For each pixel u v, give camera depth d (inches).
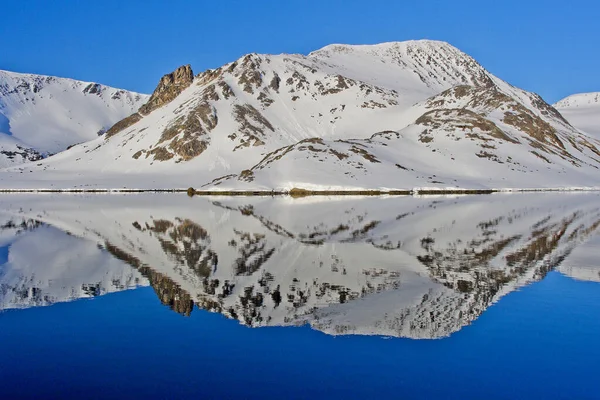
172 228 1600.6
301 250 1104.8
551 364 465.4
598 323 573.6
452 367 459.8
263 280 802.8
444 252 1061.8
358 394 409.4
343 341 519.5
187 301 682.8
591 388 419.5
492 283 769.6
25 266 953.5
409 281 785.6
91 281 815.7
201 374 447.2
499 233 1370.6
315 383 428.1
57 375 447.8
